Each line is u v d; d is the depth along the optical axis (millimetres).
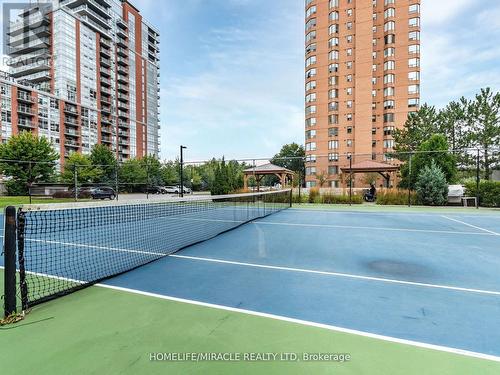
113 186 25062
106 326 2500
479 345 2229
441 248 5633
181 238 6742
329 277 3859
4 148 29219
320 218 10578
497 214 11812
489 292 3324
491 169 21922
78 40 55406
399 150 33438
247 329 2457
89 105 57469
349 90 41969
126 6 69062
